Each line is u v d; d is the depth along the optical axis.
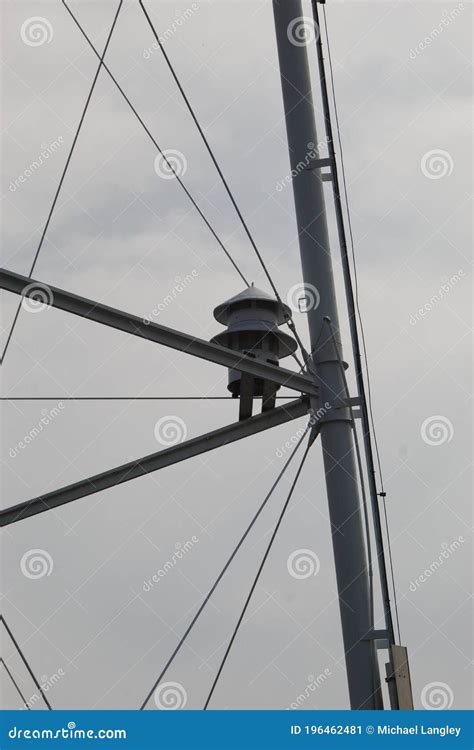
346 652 14.28
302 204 16.22
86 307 13.82
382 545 14.55
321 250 15.98
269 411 15.26
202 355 14.26
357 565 14.58
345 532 14.72
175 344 14.16
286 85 16.73
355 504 14.86
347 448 15.04
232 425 15.20
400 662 13.95
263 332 15.17
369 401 15.13
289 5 17.00
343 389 15.25
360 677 14.09
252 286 15.45
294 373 15.01
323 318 15.60
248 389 14.85
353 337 15.35
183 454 15.02
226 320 15.66
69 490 15.01
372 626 14.27
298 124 16.53
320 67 16.69
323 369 15.33
